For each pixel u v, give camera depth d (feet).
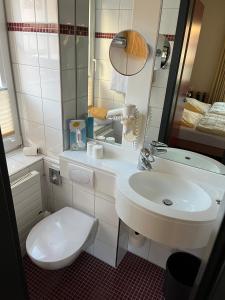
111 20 4.70
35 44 5.01
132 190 4.13
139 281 5.78
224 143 4.40
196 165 4.77
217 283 2.16
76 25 4.90
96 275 5.88
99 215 5.74
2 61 5.45
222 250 2.17
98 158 5.41
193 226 3.56
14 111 6.12
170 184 4.67
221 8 3.74
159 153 5.07
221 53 3.96
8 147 6.24
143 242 5.93
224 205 2.53
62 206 6.54
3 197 1.73
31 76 5.45
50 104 5.46
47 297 5.35
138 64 4.44
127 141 5.20
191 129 4.63
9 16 5.10
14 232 1.98
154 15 4.01
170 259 5.14
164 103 4.66
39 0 4.52
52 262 4.43
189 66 4.25
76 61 5.26
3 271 1.94
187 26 4.02
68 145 5.85
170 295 4.92
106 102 5.40
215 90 4.22
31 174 5.82
